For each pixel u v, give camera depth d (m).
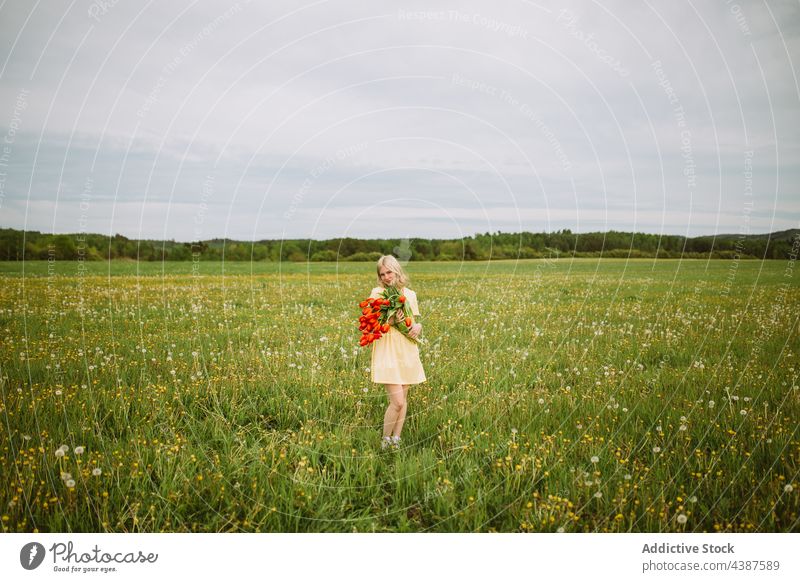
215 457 3.88
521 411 4.70
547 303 11.91
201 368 5.93
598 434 4.27
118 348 6.68
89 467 3.63
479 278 19.03
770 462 3.77
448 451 4.12
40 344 6.65
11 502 3.23
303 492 3.54
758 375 5.58
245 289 14.84
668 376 5.72
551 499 3.46
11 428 4.13
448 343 7.52
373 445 4.24
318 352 6.66
